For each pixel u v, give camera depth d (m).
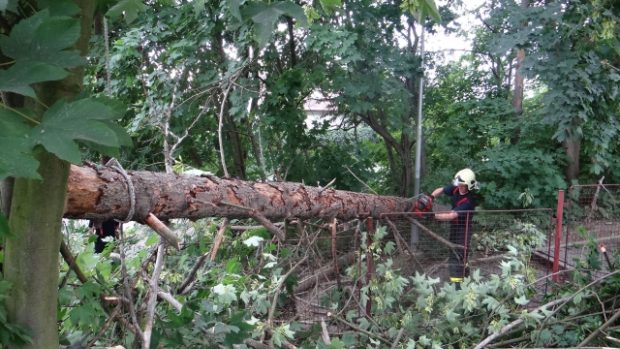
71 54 0.67
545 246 4.74
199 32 5.02
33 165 0.59
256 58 4.87
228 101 6.05
